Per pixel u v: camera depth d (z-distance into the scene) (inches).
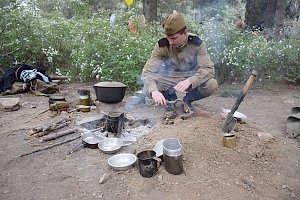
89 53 237.1
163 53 148.2
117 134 130.6
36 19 279.3
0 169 114.4
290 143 131.7
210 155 110.7
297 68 236.7
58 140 134.2
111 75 217.8
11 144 133.2
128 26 270.4
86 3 377.1
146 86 141.7
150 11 366.9
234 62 228.4
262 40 248.1
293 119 144.6
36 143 133.0
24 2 291.0
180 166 101.7
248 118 161.9
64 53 273.6
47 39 271.6
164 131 124.7
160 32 267.1
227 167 107.6
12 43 249.3
